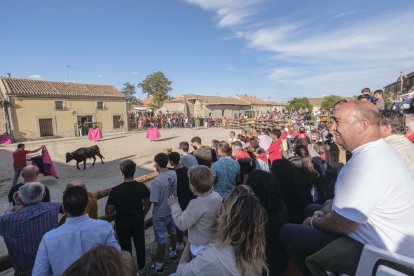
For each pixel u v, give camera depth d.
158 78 60.06
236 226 1.63
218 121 37.22
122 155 15.49
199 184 2.37
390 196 1.57
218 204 2.38
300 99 53.41
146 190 3.75
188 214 2.36
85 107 27.06
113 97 29.31
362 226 1.67
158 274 3.76
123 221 3.53
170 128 34.25
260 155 5.68
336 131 1.85
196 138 6.69
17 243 2.62
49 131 24.42
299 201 2.97
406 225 1.57
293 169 3.11
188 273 1.67
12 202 3.45
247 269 1.62
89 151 12.48
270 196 2.44
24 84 24.14
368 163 1.63
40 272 2.02
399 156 1.69
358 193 1.61
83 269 1.05
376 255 1.59
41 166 10.17
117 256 1.15
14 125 22.20
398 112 2.84
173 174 3.95
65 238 2.07
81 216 2.20
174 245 4.07
